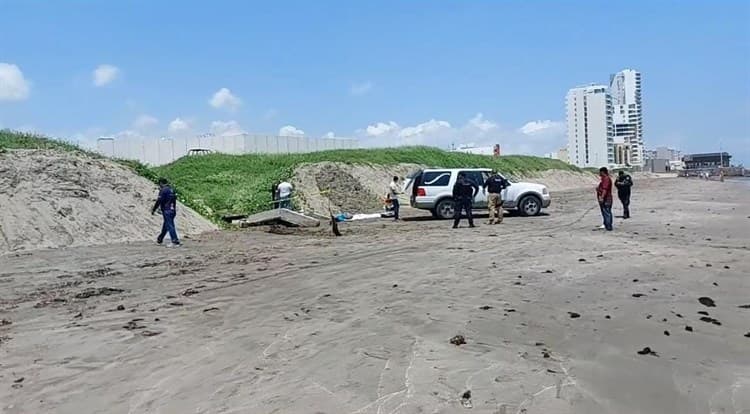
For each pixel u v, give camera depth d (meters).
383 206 35.50
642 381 5.72
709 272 10.88
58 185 19.59
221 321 8.33
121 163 24.33
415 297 9.29
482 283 10.23
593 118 147.62
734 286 9.70
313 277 11.43
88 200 19.66
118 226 19.23
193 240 19.12
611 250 13.76
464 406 5.17
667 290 9.48
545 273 11.01
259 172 39.62
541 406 5.16
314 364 6.36
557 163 82.00
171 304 9.50
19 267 13.67
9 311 9.28
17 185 18.72
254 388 5.75
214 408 5.32
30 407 5.48
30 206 18.12
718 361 6.26
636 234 17.23
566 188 72.69
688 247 14.20
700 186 59.59
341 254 14.77
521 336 7.17
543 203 25.83
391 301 9.09
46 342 7.48
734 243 14.97
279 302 9.37
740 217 22.83
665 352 6.55
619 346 6.77
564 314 8.13
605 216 18.28
